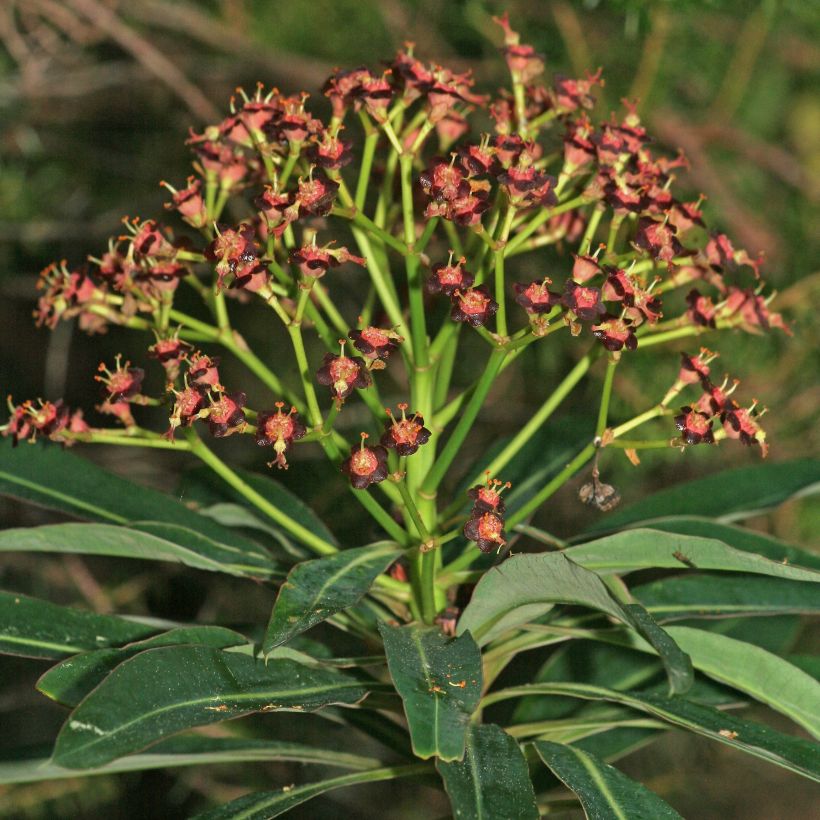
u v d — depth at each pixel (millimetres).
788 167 946
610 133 606
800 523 891
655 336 612
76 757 555
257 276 586
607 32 955
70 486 639
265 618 985
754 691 606
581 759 588
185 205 611
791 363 851
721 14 913
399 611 621
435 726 563
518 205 591
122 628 611
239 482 602
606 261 604
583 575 568
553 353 867
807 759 584
